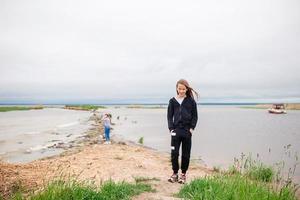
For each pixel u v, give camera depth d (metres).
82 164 11.90
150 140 27.94
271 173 9.45
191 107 8.73
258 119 80.81
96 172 10.48
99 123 50.81
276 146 23.88
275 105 145.62
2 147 22.17
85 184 7.30
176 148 8.75
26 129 39.09
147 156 15.39
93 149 17.33
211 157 17.81
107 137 22.61
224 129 43.34
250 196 5.87
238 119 81.06
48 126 44.53
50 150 20.59
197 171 12.04
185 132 8.69
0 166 10.25
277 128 45.62
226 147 23.00
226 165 14.70
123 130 39.22
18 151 20.14
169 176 10.30
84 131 35.56
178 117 8.72
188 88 8.74
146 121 64.50
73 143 24.14
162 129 41.56
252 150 21.39
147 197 6.85
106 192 6.73
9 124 49.91
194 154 19.08
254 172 9.11
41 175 9.51
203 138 30.16
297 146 24.03
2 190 7.64
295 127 47.88
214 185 6.90
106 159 13.17
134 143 24.52
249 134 35.06
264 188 6.74
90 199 6.26
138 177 9.55
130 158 13.75
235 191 6.04
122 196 6.75
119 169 11.12
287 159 17.39
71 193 6.13
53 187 6.18
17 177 8.96
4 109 181.75
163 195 7.25
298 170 13.60
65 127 42.31
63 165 11.55
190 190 7.15
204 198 6.11
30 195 6.25
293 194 6.64
